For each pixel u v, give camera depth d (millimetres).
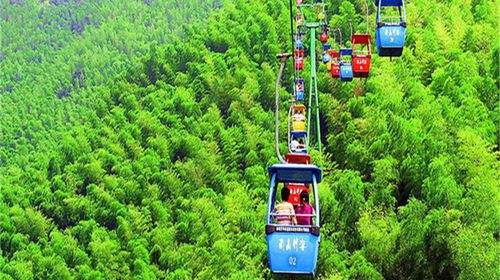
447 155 48594
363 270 40312
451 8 81375
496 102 57969
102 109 124688
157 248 61656
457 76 61156
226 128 86750
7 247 79188
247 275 45094
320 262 41562
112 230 73000
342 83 68125
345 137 57906
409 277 40844
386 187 48031
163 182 76062
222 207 63875
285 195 19281
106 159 91875
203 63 110625
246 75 93562
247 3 130125
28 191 96250
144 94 119312
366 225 43219
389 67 68188
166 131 89875
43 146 165000
